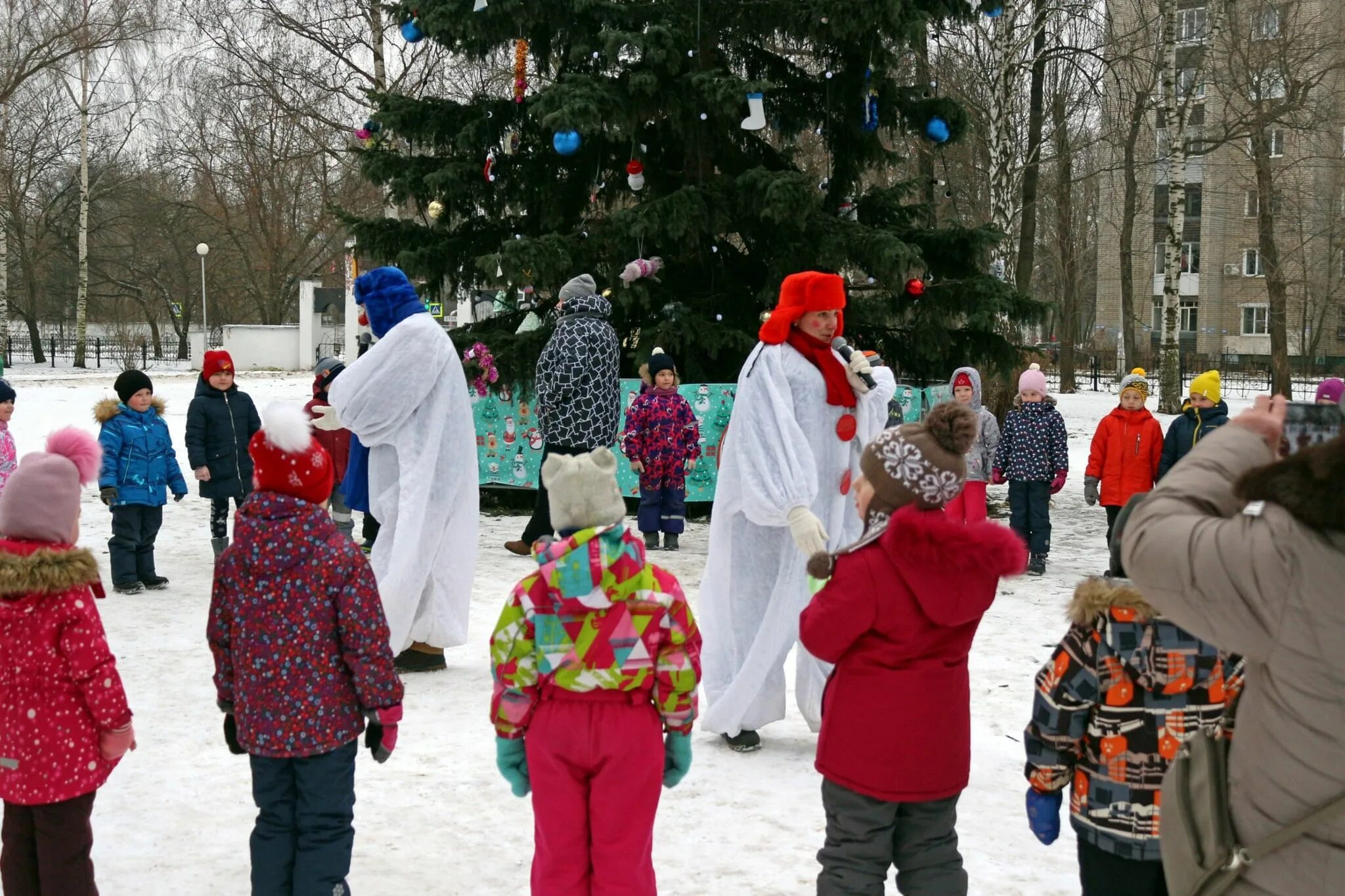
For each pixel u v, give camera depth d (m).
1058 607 8.23
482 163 12.87
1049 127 23.70
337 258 47.97
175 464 8.70
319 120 24.66
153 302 56.50
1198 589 1.95
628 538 3.27
